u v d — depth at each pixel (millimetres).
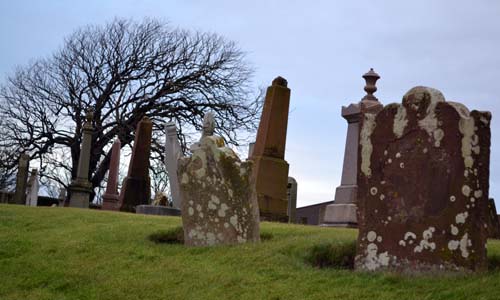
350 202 19016
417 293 8781
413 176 10086
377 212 10305
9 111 43844
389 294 8836
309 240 11656
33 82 44688
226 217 12359
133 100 45719
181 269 10766
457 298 8398
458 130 9797
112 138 44906
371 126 10578
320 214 21719
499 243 11422
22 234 13984
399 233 10047
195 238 12531
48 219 15766
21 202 30188
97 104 44969
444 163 9844
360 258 10305
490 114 9773
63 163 44812
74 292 10211
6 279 10875
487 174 9695
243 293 9414
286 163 19031
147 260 11555
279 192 18703
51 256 12039
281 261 10727
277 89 19312
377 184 10375
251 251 11414
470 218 9539
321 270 10203
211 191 12523
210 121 18375
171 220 15305
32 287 10539
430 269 9680
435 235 9742
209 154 12625
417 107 10188
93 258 11797
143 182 24172
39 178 42094
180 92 46344
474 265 9422
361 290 9094
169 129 23359
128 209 23688
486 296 8289
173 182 22719
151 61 46281
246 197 12328
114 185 29250
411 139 10188
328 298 8922
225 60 48062
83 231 13969
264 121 19141
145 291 9883
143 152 24359
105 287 10211
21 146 43000
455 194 9688
